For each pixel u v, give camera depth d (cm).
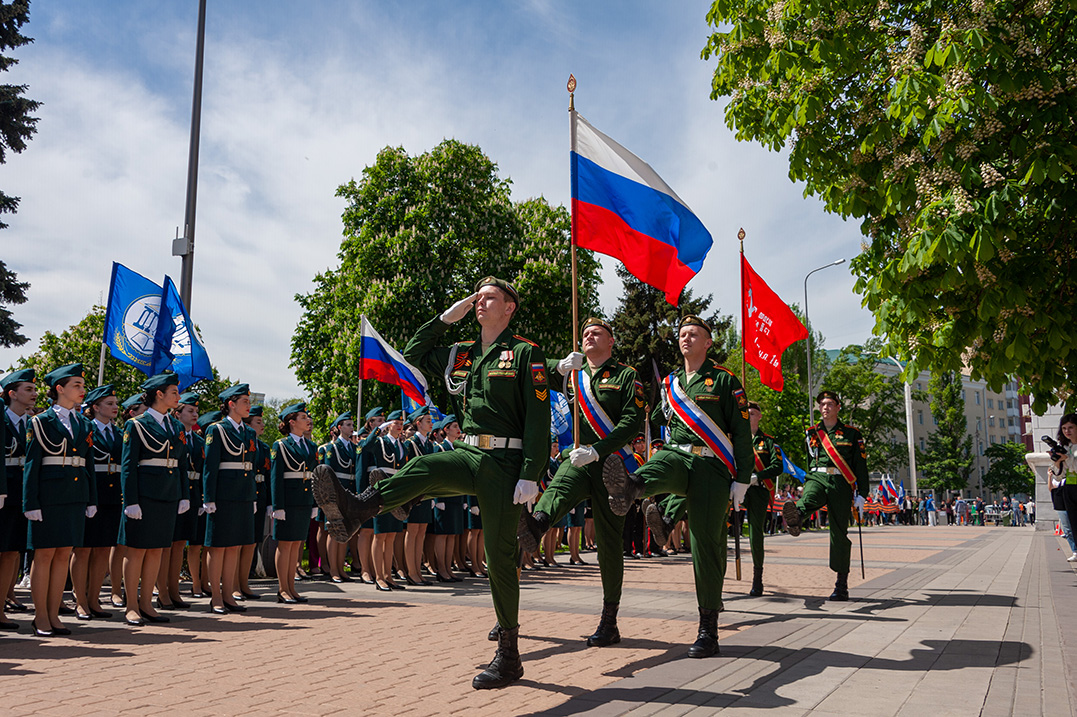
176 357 1214
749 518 1066
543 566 1530
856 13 877
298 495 1010
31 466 756
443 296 2936
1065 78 743
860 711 465
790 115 892
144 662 619
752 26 899
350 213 3022
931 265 790
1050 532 2873
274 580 1291
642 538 1853
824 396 1022
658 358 3800
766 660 612
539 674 567
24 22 2695
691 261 741
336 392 2822
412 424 1306
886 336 895
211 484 912
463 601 999
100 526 906
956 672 570
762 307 1177
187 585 1182
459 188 3005
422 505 1223
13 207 2680
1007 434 10569
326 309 3158
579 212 721
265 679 556
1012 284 750
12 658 638
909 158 797
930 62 764
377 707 477
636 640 705
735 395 679
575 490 664
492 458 543
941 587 1112
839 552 995
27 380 877
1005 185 729
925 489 7350
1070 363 809
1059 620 809
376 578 1145
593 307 3067
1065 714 458
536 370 545
